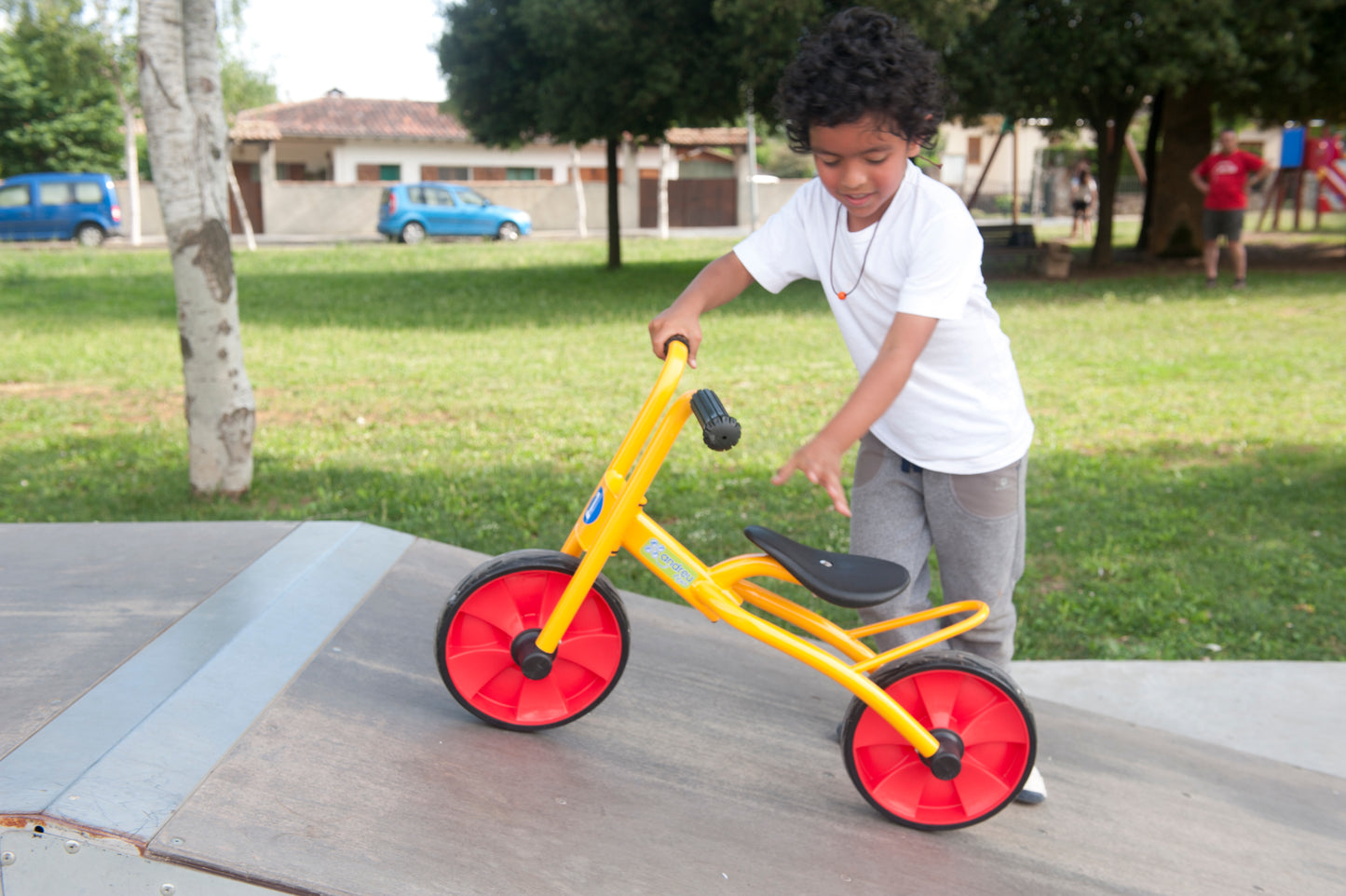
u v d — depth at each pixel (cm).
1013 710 238
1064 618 424
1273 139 4216
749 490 574
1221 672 383
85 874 184
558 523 510
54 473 586
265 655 261
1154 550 491
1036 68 1481
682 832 222
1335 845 273
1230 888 242
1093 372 902
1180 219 1856
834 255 236
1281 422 722
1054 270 1658
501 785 226
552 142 1825
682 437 696
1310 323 1130
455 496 545
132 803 192
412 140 3653
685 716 281
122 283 1670
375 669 270
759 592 233
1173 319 1186
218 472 538
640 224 3766
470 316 1297
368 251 2450
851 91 196
